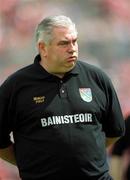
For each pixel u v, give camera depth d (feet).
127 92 112.57
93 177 36.19
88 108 36.52
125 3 130.72
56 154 35.81
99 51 121.90
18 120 37.06
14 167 92.38
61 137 35.88
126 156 54.95
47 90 36.60
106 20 127.34
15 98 36.96
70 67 36.35
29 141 36.52
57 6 126.41
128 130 53.83
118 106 38.68
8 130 38.17
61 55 35.91
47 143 35.94
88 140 36.14
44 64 37.04
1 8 123.44
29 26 122.83
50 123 36.06
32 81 36.86
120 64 118.93
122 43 123.44
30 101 36.58
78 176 36.04
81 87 37.01
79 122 36.24
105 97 37.65
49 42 36.06
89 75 37.50
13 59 118.01
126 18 128.06
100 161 36.52
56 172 35.88
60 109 36.27
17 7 124.26
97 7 128.36
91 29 125.49
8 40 120.37
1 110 37.37
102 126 38.32
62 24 36.01
